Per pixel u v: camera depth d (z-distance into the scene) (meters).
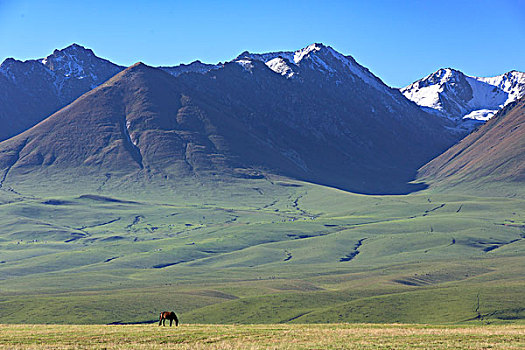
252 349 58.03
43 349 60.03
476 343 61.09
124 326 78.12
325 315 153.38
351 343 61.12
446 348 58.81
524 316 147.00
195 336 66.19
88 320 158.25
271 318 154.50
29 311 167.62
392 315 151.00
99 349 60.00
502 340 62.78
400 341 62.25
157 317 163.00
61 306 171.88
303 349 58.34
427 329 71.12
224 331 69.62
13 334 68.94
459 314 148.62
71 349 60.25
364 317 150.00
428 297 164.38
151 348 59.66
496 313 148.50
